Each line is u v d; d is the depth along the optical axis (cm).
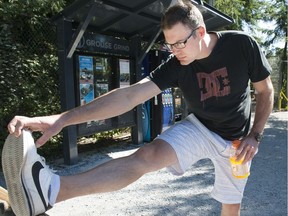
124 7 601
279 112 1548
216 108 254
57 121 210
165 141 237
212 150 259
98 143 768
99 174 203
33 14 671
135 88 247
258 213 386
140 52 741
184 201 425
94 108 229
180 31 212
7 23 656
